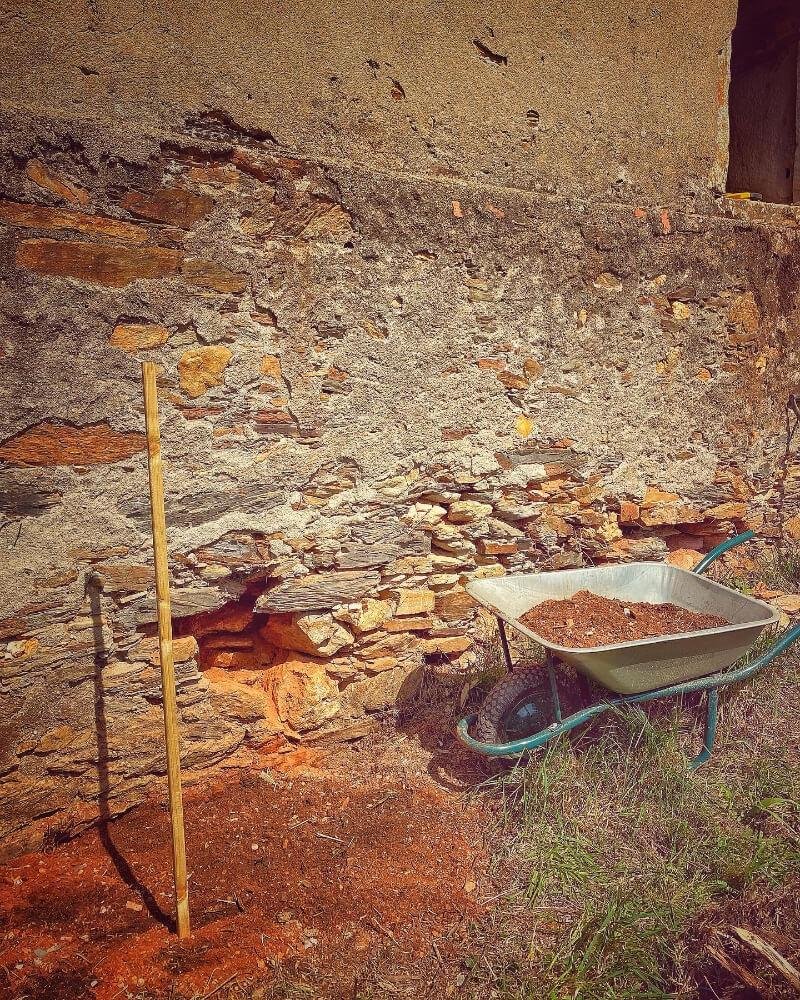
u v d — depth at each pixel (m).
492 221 3.81
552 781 3.13
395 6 3.45
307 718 3.59
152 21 2.92
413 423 3.73
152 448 2.41
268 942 2.57
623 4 4.11
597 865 2.89
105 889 2.77
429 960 2.54
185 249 3.06
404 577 3.87
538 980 2.44
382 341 3.58
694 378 4.67
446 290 3.72
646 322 4.43
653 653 3.09
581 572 3.89
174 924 2.61
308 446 3.46
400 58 3.50
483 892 2.84
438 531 3.95
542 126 3.97
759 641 4.05
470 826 3.18
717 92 4.58
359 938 2.62
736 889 2.74
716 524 4.98
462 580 4.07
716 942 2.52
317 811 3.24
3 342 2.73
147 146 2.94
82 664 3.02
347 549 3.63
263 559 3.41
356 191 3.40
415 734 3.80
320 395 3.45
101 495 2.99
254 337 3.26
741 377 4.86
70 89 2.81
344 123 3.41
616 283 4.28
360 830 3.13
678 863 2.88
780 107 5.92
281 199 3.24
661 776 3.19
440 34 3.59
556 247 4.04
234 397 3.25
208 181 3.09
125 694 3.14
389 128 3.53
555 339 4.11
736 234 4.70
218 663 3.64
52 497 2.89
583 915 2.67
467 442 3.92
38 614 2.90
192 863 2.91
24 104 2.73
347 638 3.70
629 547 4.58
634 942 2.53
